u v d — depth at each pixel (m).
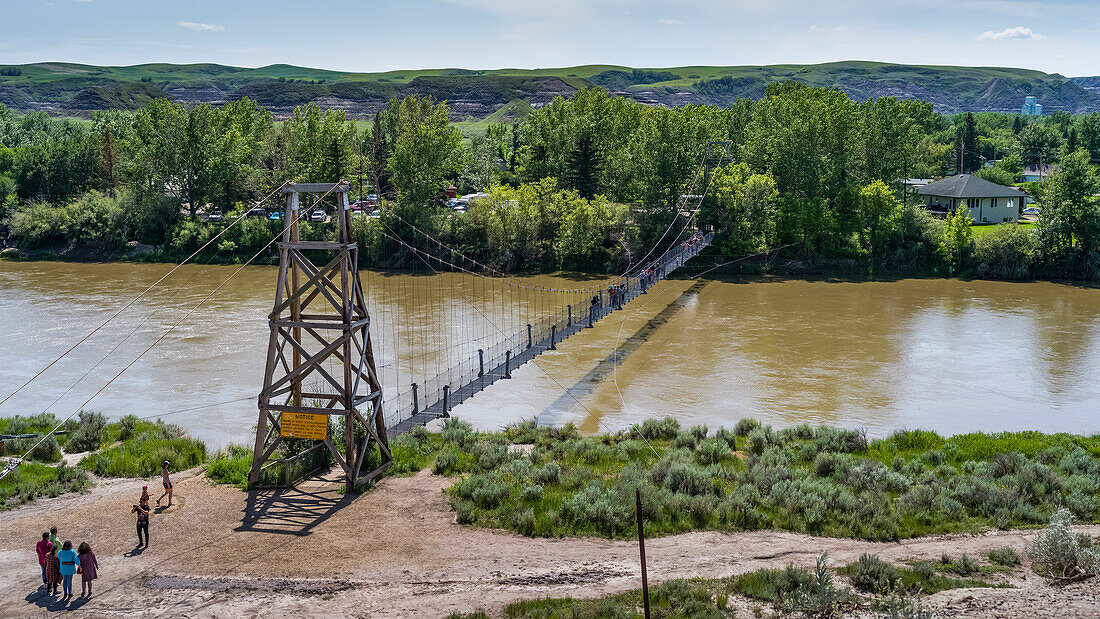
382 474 30.05
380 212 92.62
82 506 26.91
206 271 86.31
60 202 109.69
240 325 58.78
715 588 20.75
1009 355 51.00
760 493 27.84
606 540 24.38
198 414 39.66
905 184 95.81
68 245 95.69
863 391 43.88
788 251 86.06
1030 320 61.22
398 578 21.81
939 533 24.83
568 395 43.31
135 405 41.31
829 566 22.19
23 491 27.48
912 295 72.06
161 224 97.12
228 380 45.28
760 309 66.12
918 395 43.16
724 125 103.69
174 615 19.94
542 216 90.12
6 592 21.05
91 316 61.97
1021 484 28.03
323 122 109.75
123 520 25.69
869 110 94.62
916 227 84.12
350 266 29.41
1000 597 19.80
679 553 23.41
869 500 26.81
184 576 21.94
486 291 75.12
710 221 85.56
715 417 39.62
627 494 26.59
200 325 58.78
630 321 62.00
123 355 50.47
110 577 21.88
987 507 26.45
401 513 26.38
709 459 31.91
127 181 108.62
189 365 48.28
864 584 20.86
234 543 24.03
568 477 28.92
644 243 86.56
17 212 99.50
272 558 23.05
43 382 45.28
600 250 88.00
